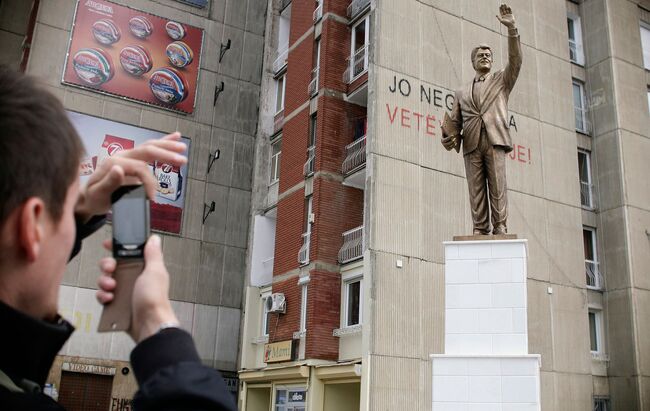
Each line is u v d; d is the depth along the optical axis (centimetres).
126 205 131
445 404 894
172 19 2619
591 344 2294
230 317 2488
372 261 1844
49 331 116
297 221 2241
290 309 2162
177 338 117
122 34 2488
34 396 116
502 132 971
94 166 2334
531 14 2458
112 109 2416
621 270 2303
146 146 167
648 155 2478
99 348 2197
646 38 2672
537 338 2066
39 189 116
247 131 2697
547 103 2380
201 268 2477
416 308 1867
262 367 2297
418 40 2128
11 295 118
